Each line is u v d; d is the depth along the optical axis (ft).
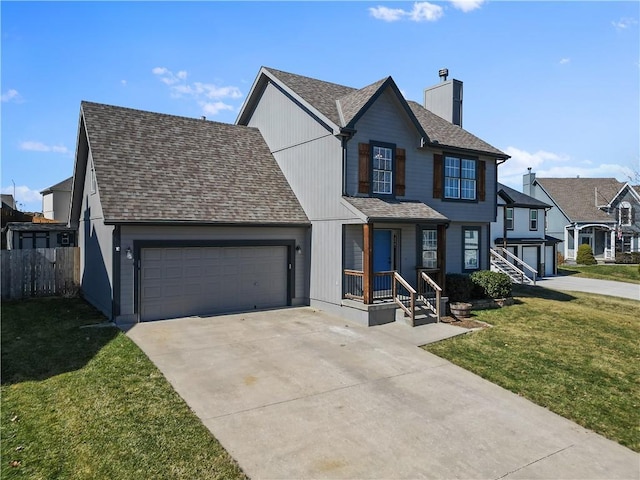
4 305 46.09
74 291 54.29
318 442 18.57
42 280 52.60
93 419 19.61
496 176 60.34
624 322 44.42
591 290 70.90
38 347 30.04
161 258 39.40
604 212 125.70
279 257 47.01
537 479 16.72
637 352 34.24
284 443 18.35
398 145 48.37
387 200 46.37
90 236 48.57
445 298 44.34
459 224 56.95
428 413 22.04
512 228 88.22
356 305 40.24
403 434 19.69
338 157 43.39
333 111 46.68
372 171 45.57
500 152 58.90
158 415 20.22
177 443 17.85
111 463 16.24
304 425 20.06
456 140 55.77
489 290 49.88
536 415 22.62
